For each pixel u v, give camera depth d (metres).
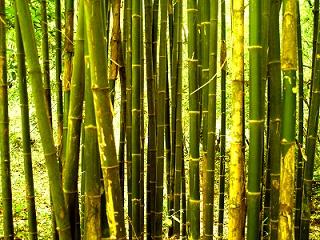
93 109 1.48
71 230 1.68
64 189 1.67
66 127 2.10
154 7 2.90
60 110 2.62
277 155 1.79
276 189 1.82
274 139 1.80
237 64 1.52
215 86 2.39
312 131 2.53
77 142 1.63
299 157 2.97
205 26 2.28
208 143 2.48
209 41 2.31
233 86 1.54
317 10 2.78
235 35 1.51
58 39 2.62
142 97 2.85
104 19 1.59
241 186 1.58
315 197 4.80
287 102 1.46
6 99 2.26
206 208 2.55
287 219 1.48
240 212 1.58
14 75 4.25
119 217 1.42
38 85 1.52
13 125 7.26
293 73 1.44
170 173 3.66
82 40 1.55
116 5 2.31
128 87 2.66
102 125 1.35
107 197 1.41
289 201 1.47
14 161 7.27
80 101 1.61
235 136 1.55
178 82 3.13
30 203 2.36
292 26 1.42
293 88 1.44
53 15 3.93
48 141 1.54
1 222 4.61
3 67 2.20
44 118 1.54
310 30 5.28
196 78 2.04
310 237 4.04
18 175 6.70
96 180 1.52
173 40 3.06
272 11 1.75
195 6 1.98
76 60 1.56
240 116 1.54
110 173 1.39
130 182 2.91
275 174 1.81
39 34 3.97
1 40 2.15
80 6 1.53
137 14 2.36
